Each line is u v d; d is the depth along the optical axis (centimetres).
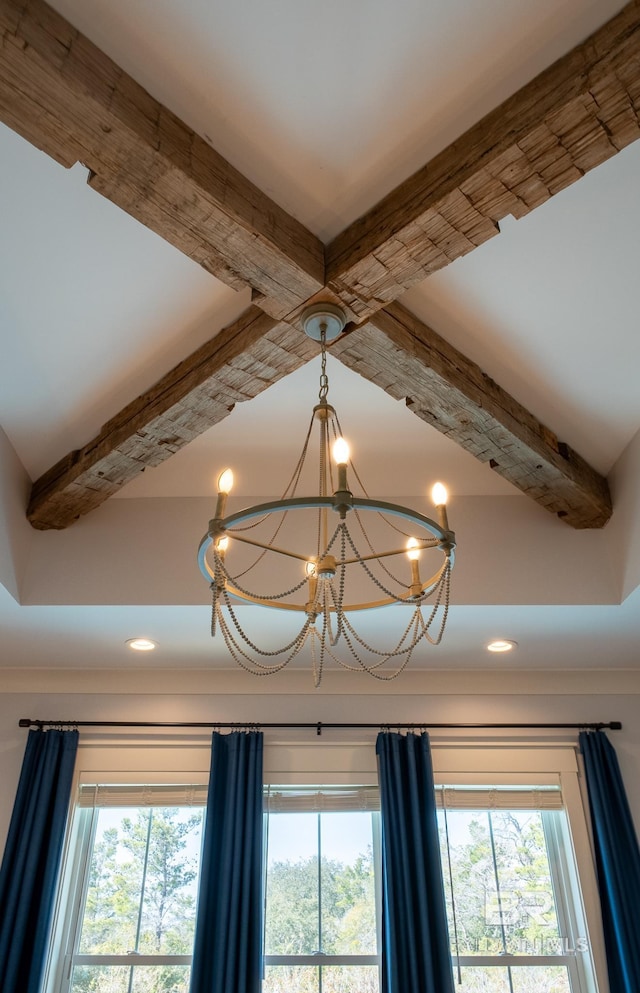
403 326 228
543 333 248
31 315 238
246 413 289
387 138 183
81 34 155
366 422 294
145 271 227
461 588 301
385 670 366
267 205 190
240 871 310
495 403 256
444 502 169
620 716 359
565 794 342
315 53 167
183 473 314
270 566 307
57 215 209
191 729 350
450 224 180
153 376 261
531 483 285
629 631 322
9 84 146
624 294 234
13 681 359
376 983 312
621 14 155
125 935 321
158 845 338
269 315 209
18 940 294
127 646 337
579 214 209
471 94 174
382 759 336
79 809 344
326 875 330
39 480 305
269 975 312
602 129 160
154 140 162
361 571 306
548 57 165
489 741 351
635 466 286
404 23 162
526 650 344
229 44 164
